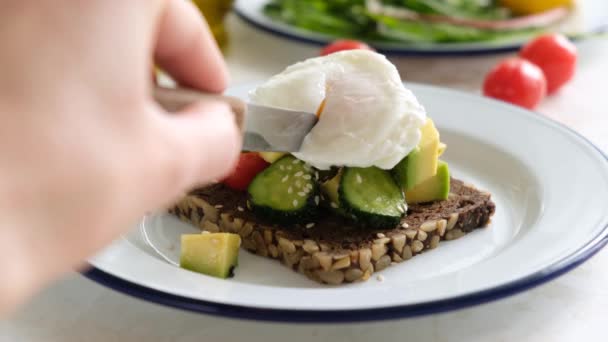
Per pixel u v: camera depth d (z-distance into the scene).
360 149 0.37
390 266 0.37
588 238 0.35
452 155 0.45
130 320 0.34
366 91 0.37
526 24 0.62
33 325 0.34
